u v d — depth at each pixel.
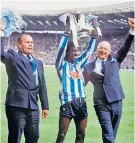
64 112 5.82
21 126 5.02
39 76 5.12
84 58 5.88
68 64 5.95
